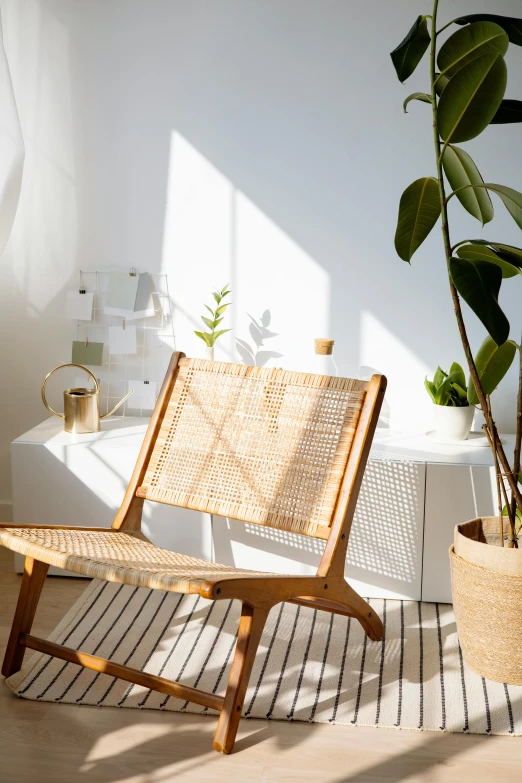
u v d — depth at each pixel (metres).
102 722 1.59
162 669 1.78
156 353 2.61
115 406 2.65
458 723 1.60
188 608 2.11
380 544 2.17
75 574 2.31
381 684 1.75
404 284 2.46
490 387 1.91
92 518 2.26
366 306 2.49
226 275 2.53
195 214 2.51
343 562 1.77
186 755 1.49
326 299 2.50
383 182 2.42
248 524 2.21
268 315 2.53
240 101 2.43
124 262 2.56
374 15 2.35
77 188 2.53
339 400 1.86
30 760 1.45
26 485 2.27
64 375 2.65
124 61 2.45
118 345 2.57
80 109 2.49
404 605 2.16
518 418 1.73
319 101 2.40
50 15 2.45
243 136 2.45
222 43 2.41
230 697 1.49
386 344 2.50
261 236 2.49
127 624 2.00
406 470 2.11
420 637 1.98
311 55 2.38
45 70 2.48
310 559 2.19
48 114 2.50
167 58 2.44
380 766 1.46
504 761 1.49
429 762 1.48
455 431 2.31
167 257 2.54
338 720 1.60
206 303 2.55
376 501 2.15
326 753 1.50
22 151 2.26
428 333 2.48
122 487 2.24
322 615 2.10
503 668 1.74
